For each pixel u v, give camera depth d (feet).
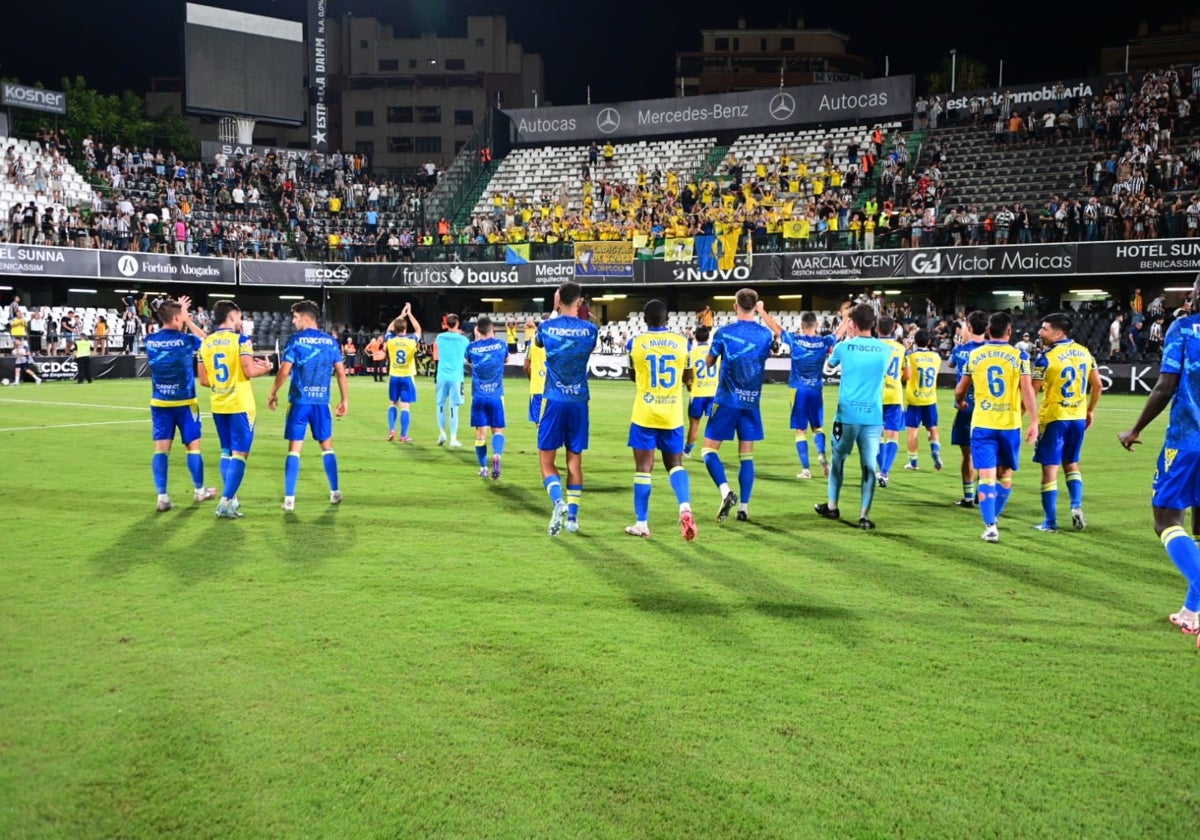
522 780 11.23
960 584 20.27
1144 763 11.76
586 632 16.62
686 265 114.42
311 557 22.25
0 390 84.74
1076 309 105.91
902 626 17.19
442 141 243.19
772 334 27.30
